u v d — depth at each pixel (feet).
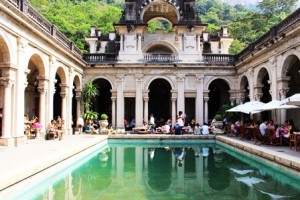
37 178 32.37
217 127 88.22
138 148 63.98
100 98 111.34
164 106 112.06
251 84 82.23
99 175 36.14
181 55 96.22
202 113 95.66
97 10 207.00
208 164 43.60
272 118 70.54
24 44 51.75
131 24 95.50
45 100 64.69
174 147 66.18
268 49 68.03
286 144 54.03
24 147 49.16
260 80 78.28
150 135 77.30
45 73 63.57
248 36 191.93
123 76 96.12
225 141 67.82
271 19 192.65
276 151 45.24
